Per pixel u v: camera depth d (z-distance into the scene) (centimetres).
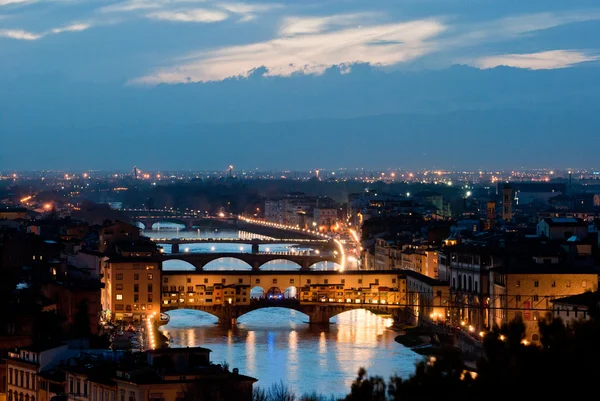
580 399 12988
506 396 13288
